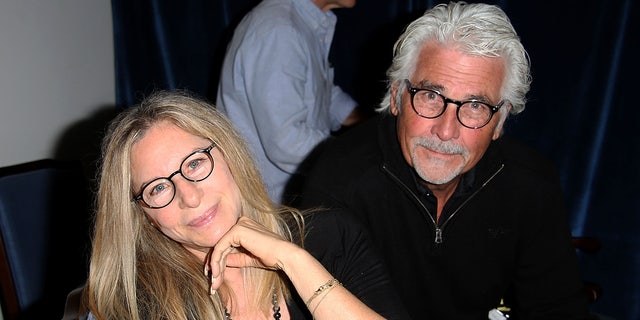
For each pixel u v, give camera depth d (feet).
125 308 3.63
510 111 4.37
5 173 6.20
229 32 9.42
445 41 3.97
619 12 7.10
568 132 7.79
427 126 4.10
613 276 8.13
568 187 8.02
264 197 3.90
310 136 6.57
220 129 3.63
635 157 7.48
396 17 8.39
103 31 9.93
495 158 4.53
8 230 6.07
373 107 8.87
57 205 6.54
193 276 3.79
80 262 6.73
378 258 4.25
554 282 4.91
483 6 4.09
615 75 7.32
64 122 9.37
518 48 4.04
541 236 4.79
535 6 7.48
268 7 6.72
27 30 8.55
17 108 8.55
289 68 6.49
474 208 4.59
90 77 9.78
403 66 4.23
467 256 4.75
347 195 4.61
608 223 7.91
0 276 6.05
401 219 4.65
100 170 3.70
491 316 4.96
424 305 5.00
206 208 3.50
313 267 3.52
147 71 10.05
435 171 4.18
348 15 8.68
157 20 9.67
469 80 3.94
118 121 3.56
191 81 9.89
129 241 3.60
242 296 3.91
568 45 7.47
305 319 3.94
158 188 3.42
